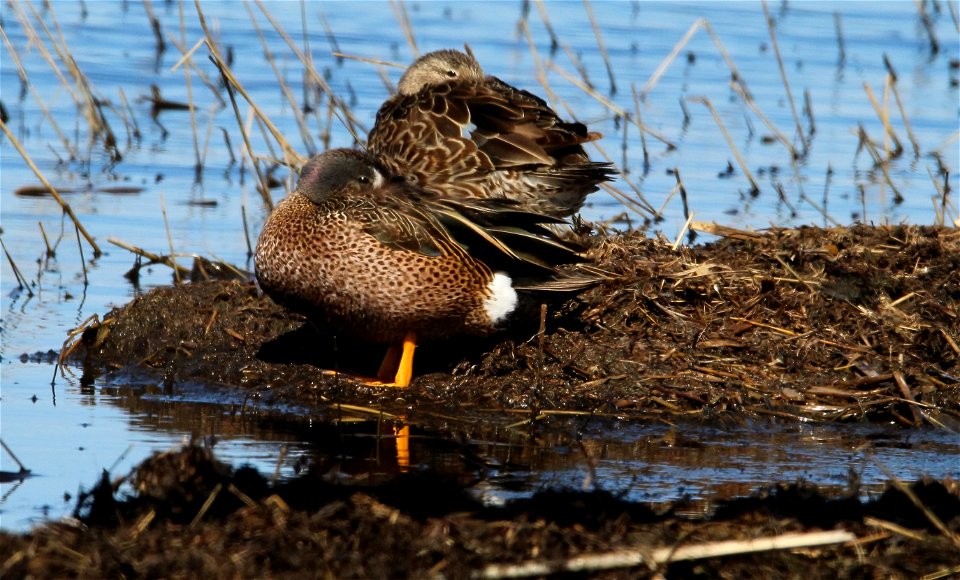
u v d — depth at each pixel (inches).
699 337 445.4
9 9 965.8
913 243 504.7
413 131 495.5
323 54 890.7
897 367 434.0
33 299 525.0
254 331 464.1
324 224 408.5
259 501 335.9
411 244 409.7
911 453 394.6
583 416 415.8
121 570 295.1
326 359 455.5
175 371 449.7
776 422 416.2
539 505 338.0
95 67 861.2
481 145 486.3
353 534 312.3
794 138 768.9
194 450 348.8
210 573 293.3
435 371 439.2
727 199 659.4
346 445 389.1
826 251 502.9
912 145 749.9
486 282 419.8
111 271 563.8
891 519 340.2
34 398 423.8
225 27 948.0
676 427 411.8
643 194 666.8
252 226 623.2
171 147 741.9
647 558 301.0
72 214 558.9
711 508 343.9
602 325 452.8
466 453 384.8
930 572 311.6
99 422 402.6
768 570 308.2
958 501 352.5
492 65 859.4
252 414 417.4
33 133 749.9
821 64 912.3
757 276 478.3
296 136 744.3
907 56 936.3
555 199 490.0
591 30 971.9
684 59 910.4
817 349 443.2
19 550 301.6
